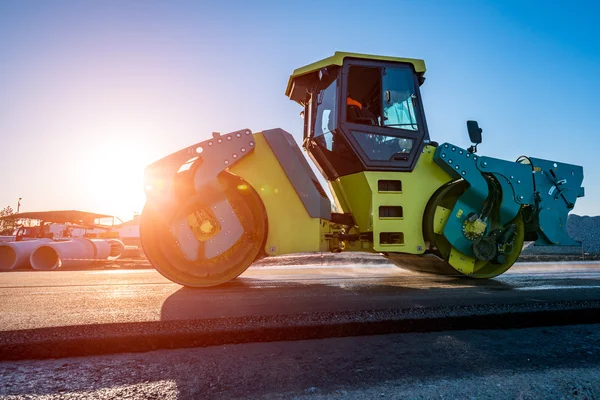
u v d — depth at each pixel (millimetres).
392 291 3311
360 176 3996
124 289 3465
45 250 8648
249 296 2965
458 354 1751
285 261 9586
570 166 4637
